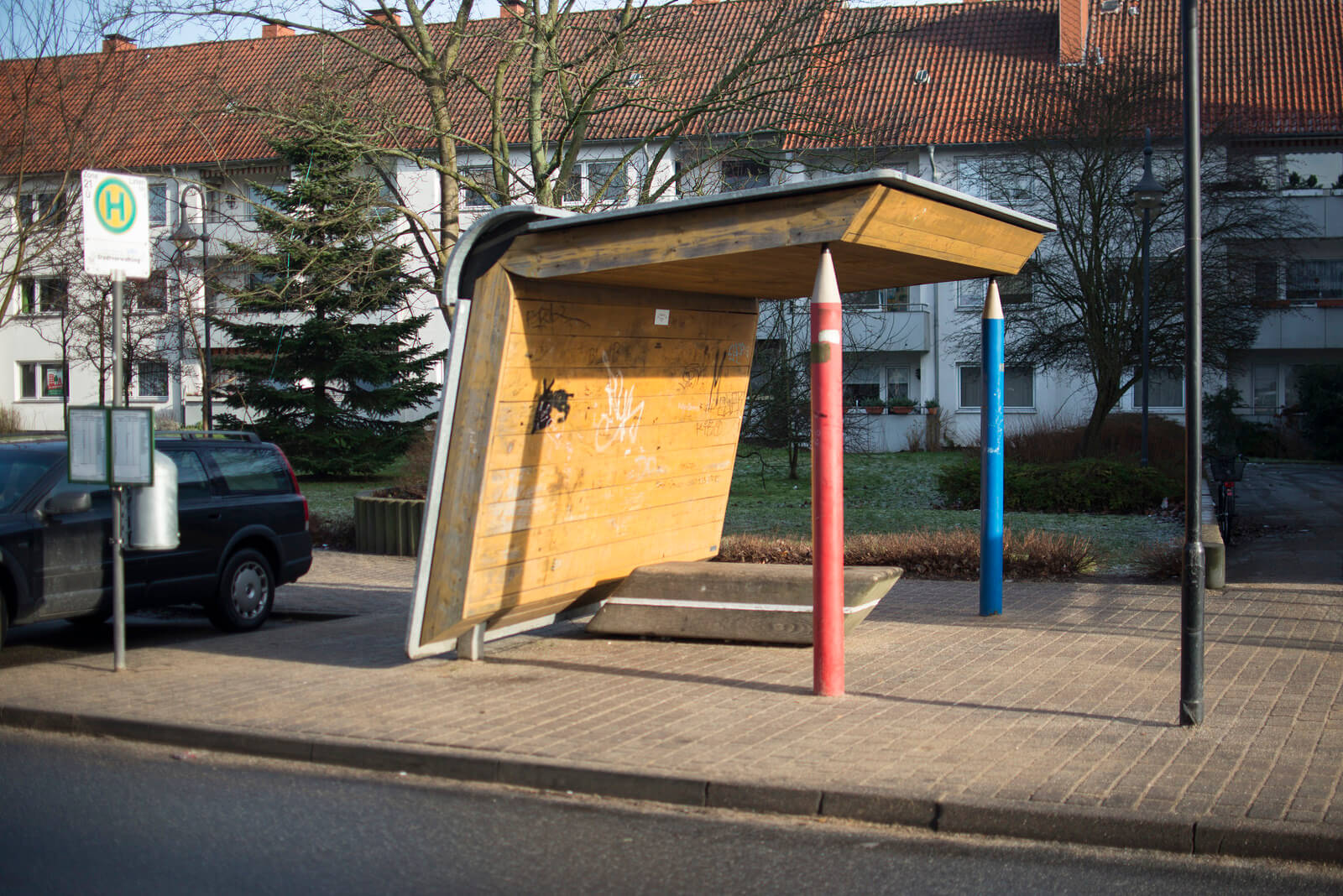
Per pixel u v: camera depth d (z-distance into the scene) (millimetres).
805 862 4723
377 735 6324
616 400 8727
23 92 16875
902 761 5703
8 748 6555
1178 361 24203
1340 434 32062
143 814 5355
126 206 8289
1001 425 10000
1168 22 36469
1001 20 37656
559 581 8508
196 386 38438
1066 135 23531
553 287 7844
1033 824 4977
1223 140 25562
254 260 15594
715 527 10453
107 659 8758
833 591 7062
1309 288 35969
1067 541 12922
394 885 4484
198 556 9867
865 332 30922
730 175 16453
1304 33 35594
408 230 15086
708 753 5879
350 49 15258
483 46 15625
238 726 6566
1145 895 4383
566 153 15492
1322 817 4863
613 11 15188
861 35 14945
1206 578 11234
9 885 4461
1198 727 6270
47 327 41250
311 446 27375
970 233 7457
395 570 14391
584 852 4855
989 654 8344
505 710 6875
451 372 7609
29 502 8750
